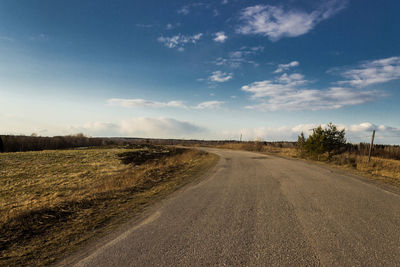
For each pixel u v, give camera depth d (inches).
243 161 707.4
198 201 231.8
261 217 176.2
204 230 151.6
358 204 211.3
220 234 144.1
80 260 115.6
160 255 117.8
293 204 212.8
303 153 851.4
